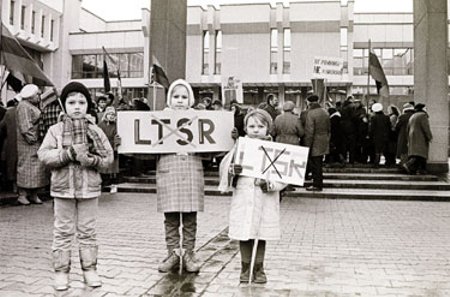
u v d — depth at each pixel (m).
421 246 6.84
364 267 5.66
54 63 42.06
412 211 10.18
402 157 14.47
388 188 12.91
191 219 5.38
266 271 5.43
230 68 37.69
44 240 6.89
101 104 12.94
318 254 6.28
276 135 11.46
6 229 7.64
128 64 41.41
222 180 4.97
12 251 6.25
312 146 12.16
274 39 37.59
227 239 7.15
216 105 13.39
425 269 5.60
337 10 36.34
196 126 5.32
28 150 9.64
